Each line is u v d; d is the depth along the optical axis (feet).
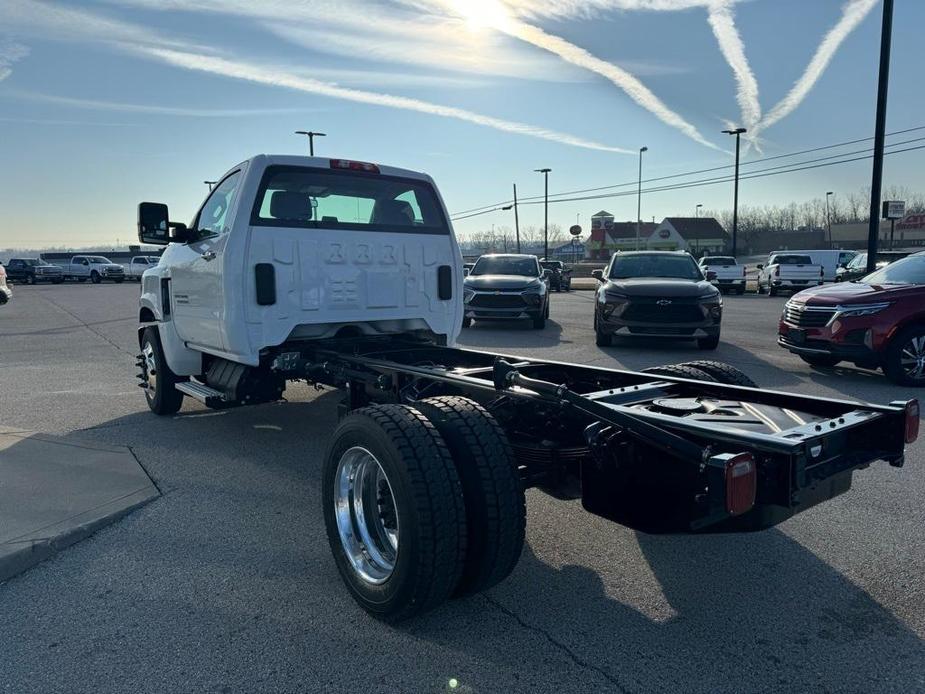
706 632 9.85
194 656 9.32
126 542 13.03
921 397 24.86
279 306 16.52
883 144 53.36
